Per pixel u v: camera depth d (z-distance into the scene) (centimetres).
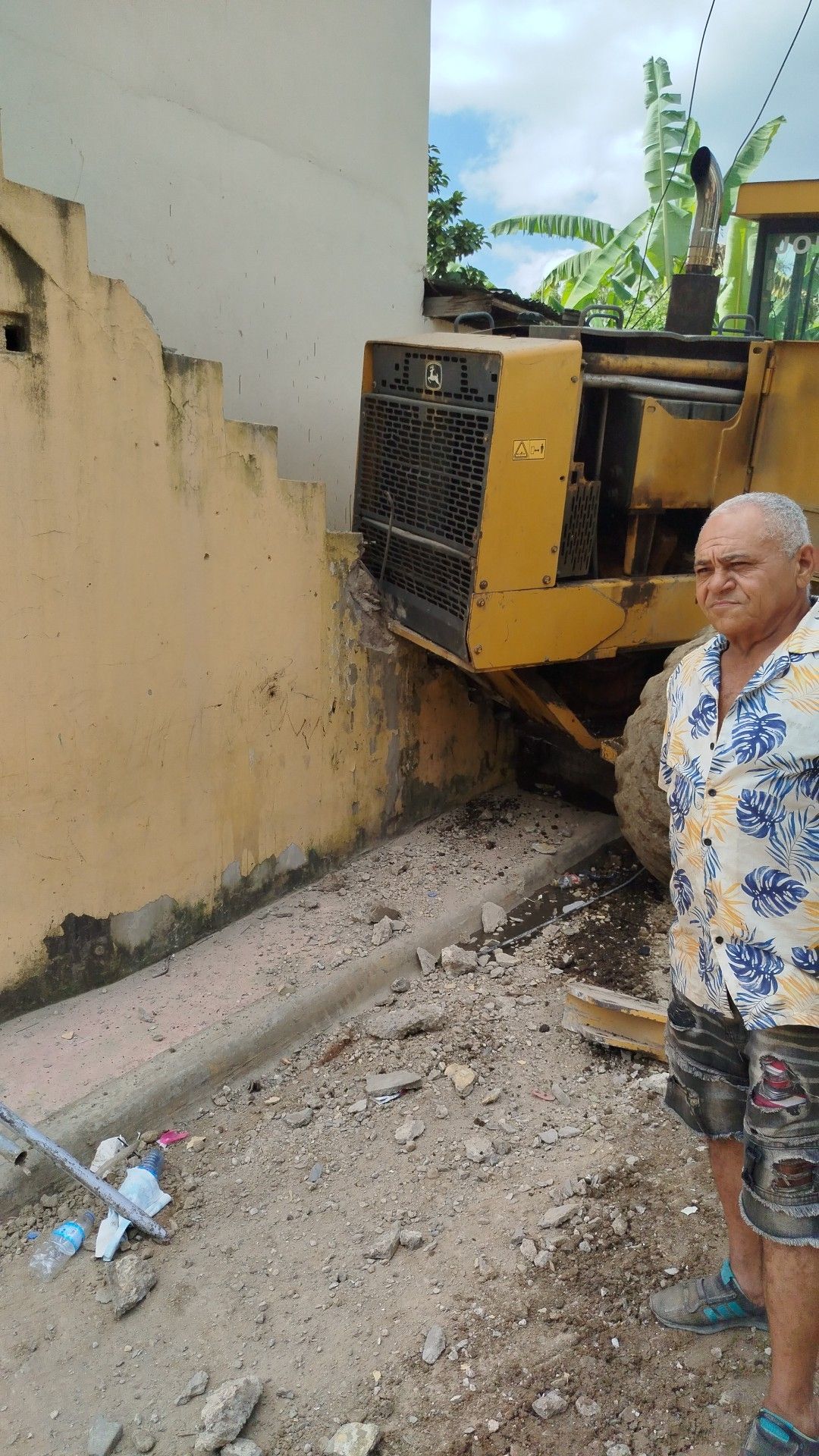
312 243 518
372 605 431
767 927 179
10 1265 261
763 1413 189
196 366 339
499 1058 334
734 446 425
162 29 432
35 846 329
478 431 360
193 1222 273
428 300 599
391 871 445
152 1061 315
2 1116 262
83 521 319
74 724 330
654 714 377
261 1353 233
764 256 475
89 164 418
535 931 412
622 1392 216
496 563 371
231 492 362
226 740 383
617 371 396
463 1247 258
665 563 448
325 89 508
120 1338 240
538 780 543
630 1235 256
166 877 372
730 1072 204
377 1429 209
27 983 337
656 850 389
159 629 349
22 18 387
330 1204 276
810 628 178
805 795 173
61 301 299
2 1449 214
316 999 352
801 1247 178
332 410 548
